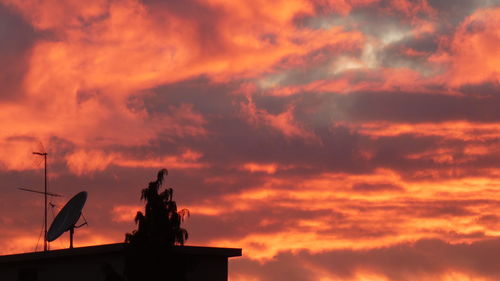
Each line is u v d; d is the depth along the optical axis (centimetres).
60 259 5650
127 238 5191
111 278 5119
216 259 5712
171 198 5219
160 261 5150
